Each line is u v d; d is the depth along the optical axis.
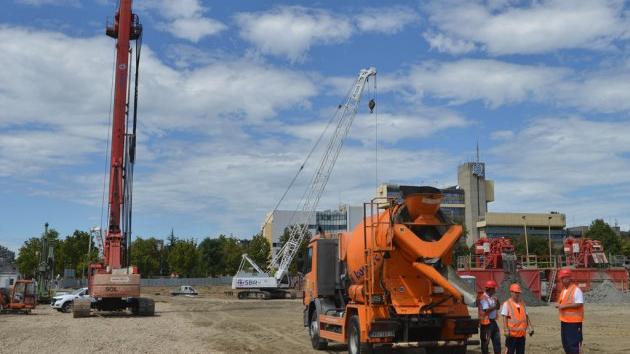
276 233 151.38
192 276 110.06
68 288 85.75
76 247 93.12
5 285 50.09
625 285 54.88
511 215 170.25
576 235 170.88
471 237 170.25
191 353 17.66
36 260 85.62
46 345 19.53
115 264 35.84
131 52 38.22
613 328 26.70
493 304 14.67
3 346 19.22
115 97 37.59
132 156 37.53
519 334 12.81
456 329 14.52
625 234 167.00
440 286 14.71
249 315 36.66
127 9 37.97
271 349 18.91
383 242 14.73
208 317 34.69
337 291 18.44
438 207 14.88
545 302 50.09
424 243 14.48
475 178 175.62
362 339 14.36
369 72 68.00
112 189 36.78
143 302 35.59
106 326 27.44
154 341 20.89
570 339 12.11
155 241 117.62
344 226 144.75
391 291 14.66
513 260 50.78
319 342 18.67
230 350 18.53
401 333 14.51
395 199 14.91
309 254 19.92
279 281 65.62
